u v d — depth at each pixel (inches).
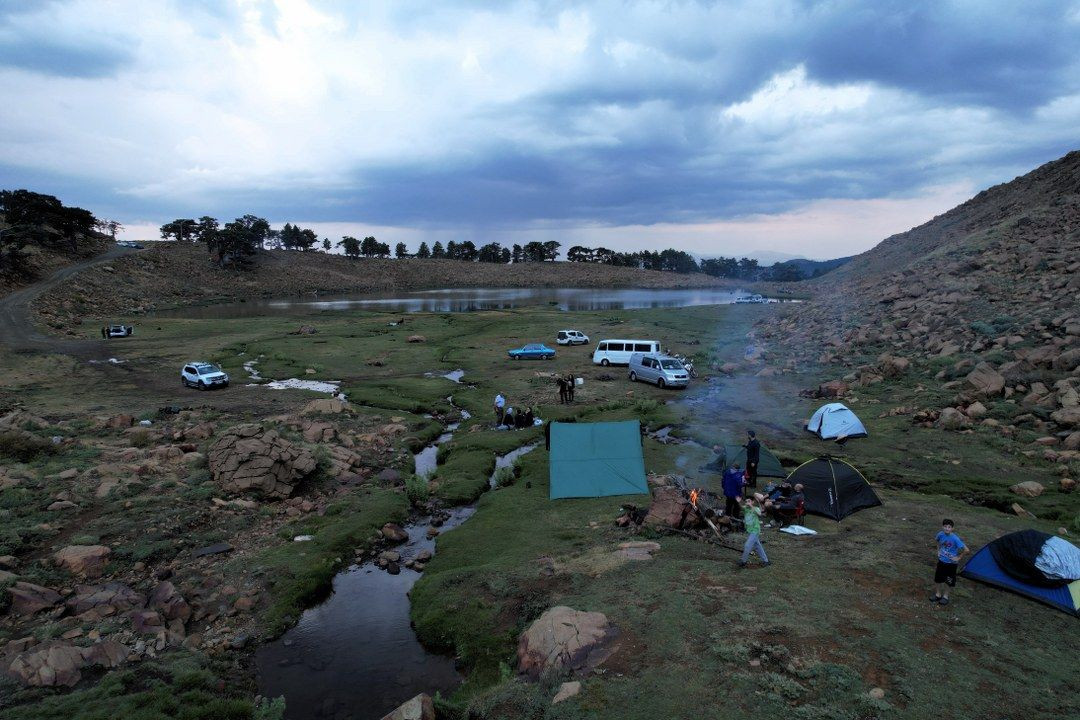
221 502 730.8
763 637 367.6
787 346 1776.6
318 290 6358.3
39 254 4525.1
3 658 408.8
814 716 293.1
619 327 2549.2
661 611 413.7
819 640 361.1
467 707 354.9
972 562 443.5
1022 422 887.7
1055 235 1886.1
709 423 1094.4
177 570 585.0
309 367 1759.4
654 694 322.7
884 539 536.7
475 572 561.3
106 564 568.1
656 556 534.0
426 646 473.4
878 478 767.7
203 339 2380.7
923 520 593.6
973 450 836.0
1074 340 1056.8
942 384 1123.9
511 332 2497.5
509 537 655.1
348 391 1473.9
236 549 639.8
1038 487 664.4
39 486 718.5
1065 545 410.9
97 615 480.7
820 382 1334.9
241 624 507.8
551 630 395.2
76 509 669.9
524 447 1044.5
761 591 433.4
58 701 369.4
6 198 5821.9
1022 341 1169.4
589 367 1753.2
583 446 803.4
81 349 2113.7
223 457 814.5
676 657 355.9
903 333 1488.7
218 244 6304.1
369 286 7273.6
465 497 815.7
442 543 665.6
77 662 411.5
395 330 2659.9
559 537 636.7
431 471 922.7
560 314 3262.8
